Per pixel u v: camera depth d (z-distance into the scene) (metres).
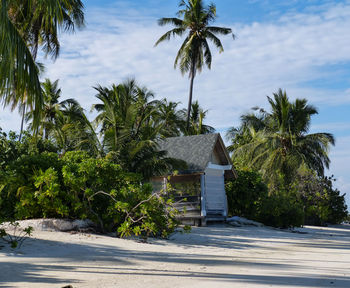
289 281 6.69
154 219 14.31
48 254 9.28
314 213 36.25
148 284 6.25
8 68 9.56
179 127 40.34
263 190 29.05
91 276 6.92
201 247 13.45
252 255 11.61
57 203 13.74
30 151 22.69
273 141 34.97
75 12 23.31
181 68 38.69
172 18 39.31
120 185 15.73
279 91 36.66
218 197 26.16
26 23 14.36
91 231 14.22
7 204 14.84
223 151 26.83
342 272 7.97
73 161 16.47
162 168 21.42
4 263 7.73
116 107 23.31
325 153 35.50
